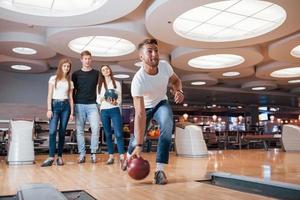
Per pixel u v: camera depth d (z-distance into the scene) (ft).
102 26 20.80
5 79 36.32
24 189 4.71
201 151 17.12
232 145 46.57
